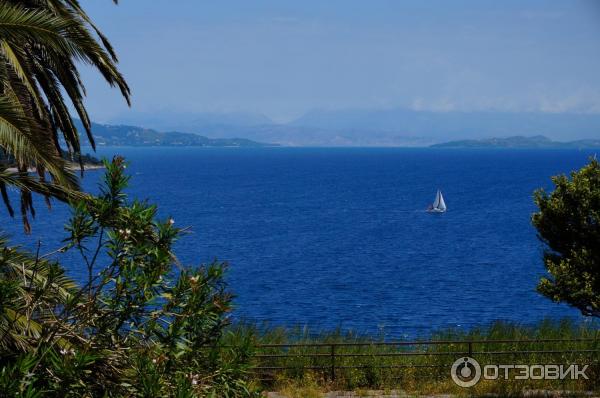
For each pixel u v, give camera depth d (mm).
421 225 128875
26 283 12750
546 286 23672
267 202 173625
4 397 9188
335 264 83625
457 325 52844
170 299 11430
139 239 11547
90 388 10711
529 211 154500
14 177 13352
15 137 12844
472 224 130375
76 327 11359
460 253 94188
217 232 113875
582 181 23703
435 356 26094
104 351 11047
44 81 16344
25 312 11922
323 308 59062
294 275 75312
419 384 24547
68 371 10047
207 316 11500
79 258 74375
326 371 25031
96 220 11469
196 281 11367
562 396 23250
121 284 11211
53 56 15680
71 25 14227
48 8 15719
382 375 24984
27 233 16656
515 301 62469
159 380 10562
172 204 163125
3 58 14156
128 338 11438
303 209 157250
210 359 11523
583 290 22672
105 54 14930
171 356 11070
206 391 11133
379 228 123688
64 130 16781
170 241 11867
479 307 59938
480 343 26844
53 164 13250
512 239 109125
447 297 64125
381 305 60438
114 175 11609
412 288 68438
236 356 11711
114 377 11047
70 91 16188
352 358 25359
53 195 13703
